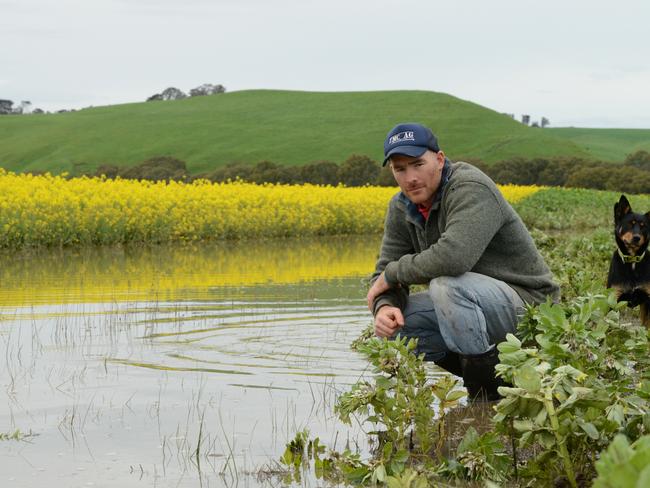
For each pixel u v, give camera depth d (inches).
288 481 113.7
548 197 1246.9
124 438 133.9
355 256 556.7
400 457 114.3
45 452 126.0
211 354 207.2
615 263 242.4
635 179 2119.8
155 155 2519.7
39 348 213.6
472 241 150.1
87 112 3280.0
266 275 416.2
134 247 618.8
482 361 157.8
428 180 155.4
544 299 162.4
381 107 3142.2
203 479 113.8
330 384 173.3
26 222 567.5
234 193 791.7
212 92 4576.8
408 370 131.1
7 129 2999.5
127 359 199.8
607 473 56.9
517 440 128.3
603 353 130.3
